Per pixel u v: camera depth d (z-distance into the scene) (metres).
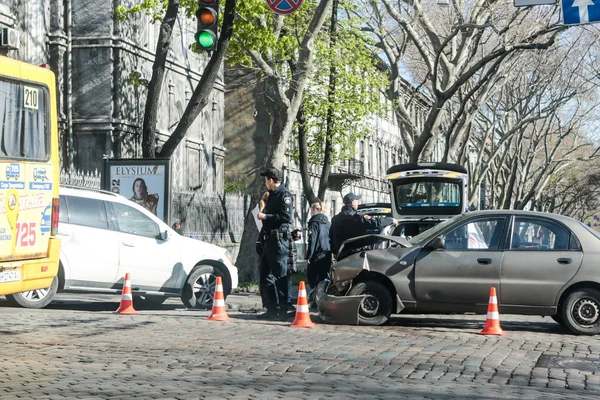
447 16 34.84
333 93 36.09
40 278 11.46
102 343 11.07
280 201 14.74
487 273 13.59
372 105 36.72
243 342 11.48
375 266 13.93
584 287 13.41
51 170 11.73
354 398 7.75
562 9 19.03
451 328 13.98
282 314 14.81
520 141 47.12
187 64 40.16
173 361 9.72
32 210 11.38
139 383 8.27
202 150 41.69
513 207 52.84
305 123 36.09
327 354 10.56
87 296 19.19
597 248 13.49
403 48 34.72
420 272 13.80
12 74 11.12
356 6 35.03
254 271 24.70
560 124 54.25
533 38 27.73
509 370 9.73
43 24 31.59
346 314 13.92
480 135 56.72
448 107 41.97
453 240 13.89
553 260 13.48
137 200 21.55
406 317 15.74
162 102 37.22
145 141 22.27
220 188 44.44
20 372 8.84
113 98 33.16
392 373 9.31
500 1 30.64
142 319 14.08
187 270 16.73
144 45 35.56
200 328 13.02
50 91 11.77
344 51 35.31
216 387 8.14
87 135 33.06
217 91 43.78
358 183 65.19
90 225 15.80
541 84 42.50
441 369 9.68
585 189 71.25
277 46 23.58
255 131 49.75
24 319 13.41
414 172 31.25
